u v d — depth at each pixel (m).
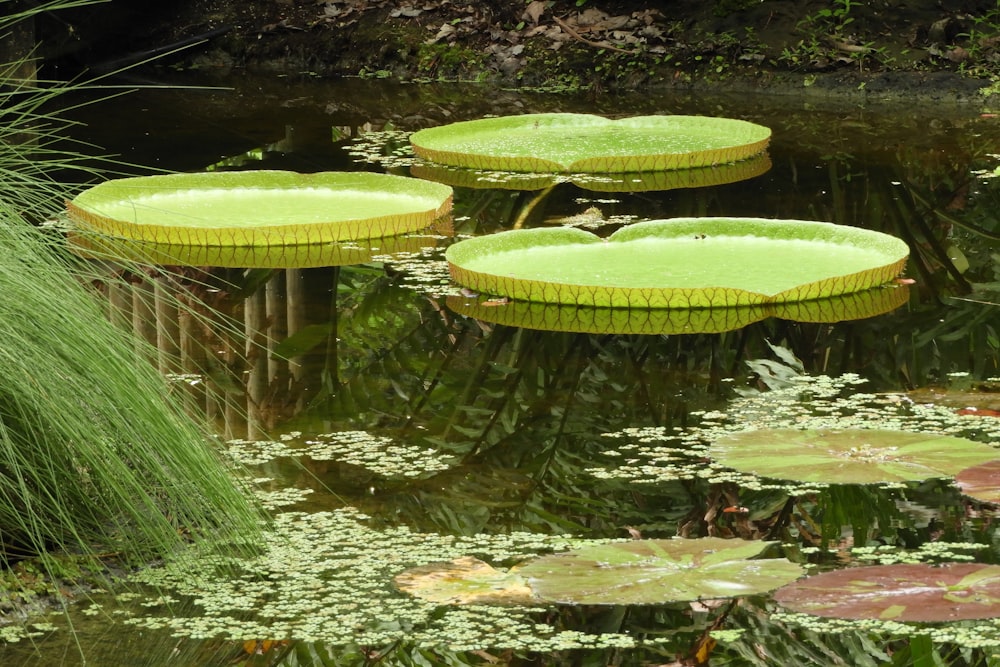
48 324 3.33
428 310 5.51
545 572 3.29
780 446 4.08
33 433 3.32
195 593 3.22
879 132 9.16
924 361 4.86
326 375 4.82
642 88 11.21
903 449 4.02
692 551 3.38
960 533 3.46
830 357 4.91
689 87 11.12
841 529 3.51
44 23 11.73
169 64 12.41
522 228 6.81
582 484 3.86
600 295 5.43
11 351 3.26
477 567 3.34
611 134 9.16
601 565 3.31
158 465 3.39
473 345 5.10
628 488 3.82
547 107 10.48
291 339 5.20
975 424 4.25
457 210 7.23
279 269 6.09
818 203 7.25
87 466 3.46
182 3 12.83
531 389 4.67
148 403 3.40
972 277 5.89
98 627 3.04
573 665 2.85
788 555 3.36
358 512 3.70
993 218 6.90
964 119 9.54
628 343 5.07
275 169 8.24
